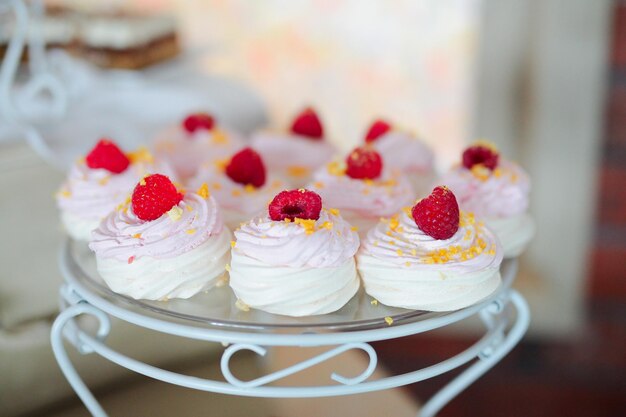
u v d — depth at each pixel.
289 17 1.00
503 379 0.94
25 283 0.61
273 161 0.64
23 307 0.59
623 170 0.91
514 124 0.95
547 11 0.87
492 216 0.52
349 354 0.63
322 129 0.67
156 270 0.46
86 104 0.75
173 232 0.46
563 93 0.89
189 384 0.44
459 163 0.56
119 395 0.60
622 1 0.85
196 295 0.47
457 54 0.96
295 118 0.67
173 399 0.60
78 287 0.47
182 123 0.66
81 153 0.67
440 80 0.98
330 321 0.45
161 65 0.88
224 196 0.53
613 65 0.87
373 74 1.01
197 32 1.02
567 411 0.91
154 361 0.62
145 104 0.77
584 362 0.97
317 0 0.99
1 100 0.66
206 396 0.60
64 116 0.72
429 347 0.98
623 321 0.95
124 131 0.72
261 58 1.02
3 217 0.64
